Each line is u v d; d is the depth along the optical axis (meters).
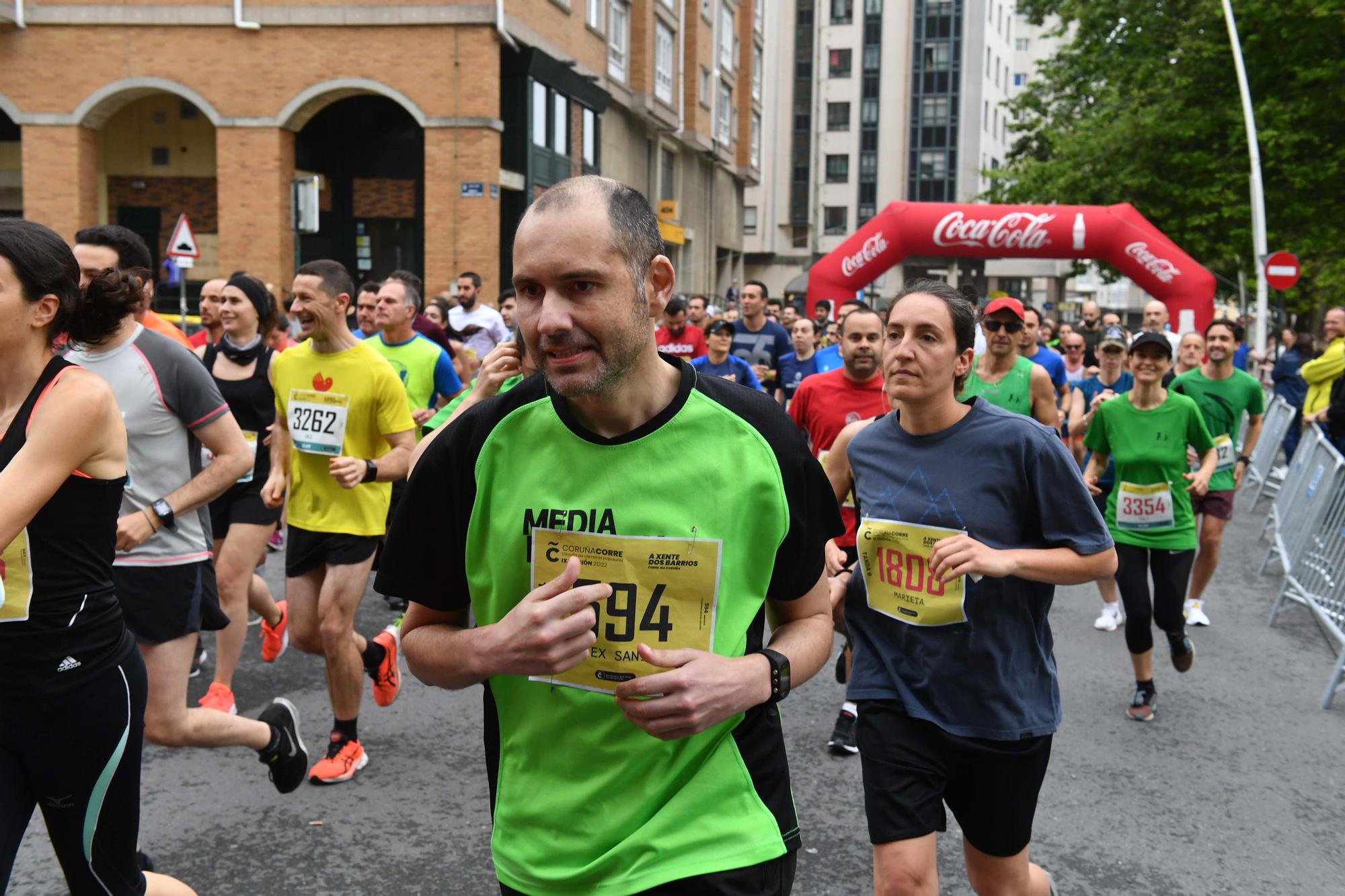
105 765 2.73
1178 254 17.41
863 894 3.83
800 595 2.14
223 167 22.20
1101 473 6.08
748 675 1.95
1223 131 25.70
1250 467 15.33
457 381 7.13
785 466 2.04
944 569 2.95
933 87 64.50
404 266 25.88
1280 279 19.50
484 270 22.09
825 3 65.31
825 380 6.02
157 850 3.99
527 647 1.84
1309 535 7.89
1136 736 5.48
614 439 1.99
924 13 64.38
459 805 4.45
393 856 4.00
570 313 1.77
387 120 25.45
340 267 4.87
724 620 2.00
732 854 1.99
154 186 25.33
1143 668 5.75
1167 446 5.74
